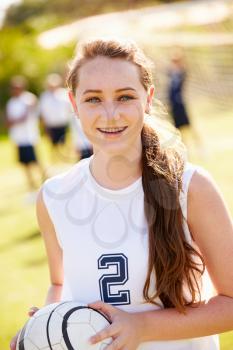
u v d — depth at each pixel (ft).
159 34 93.25
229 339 12.46
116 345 5.91
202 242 6.29
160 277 6.13
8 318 14.83
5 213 29.32
